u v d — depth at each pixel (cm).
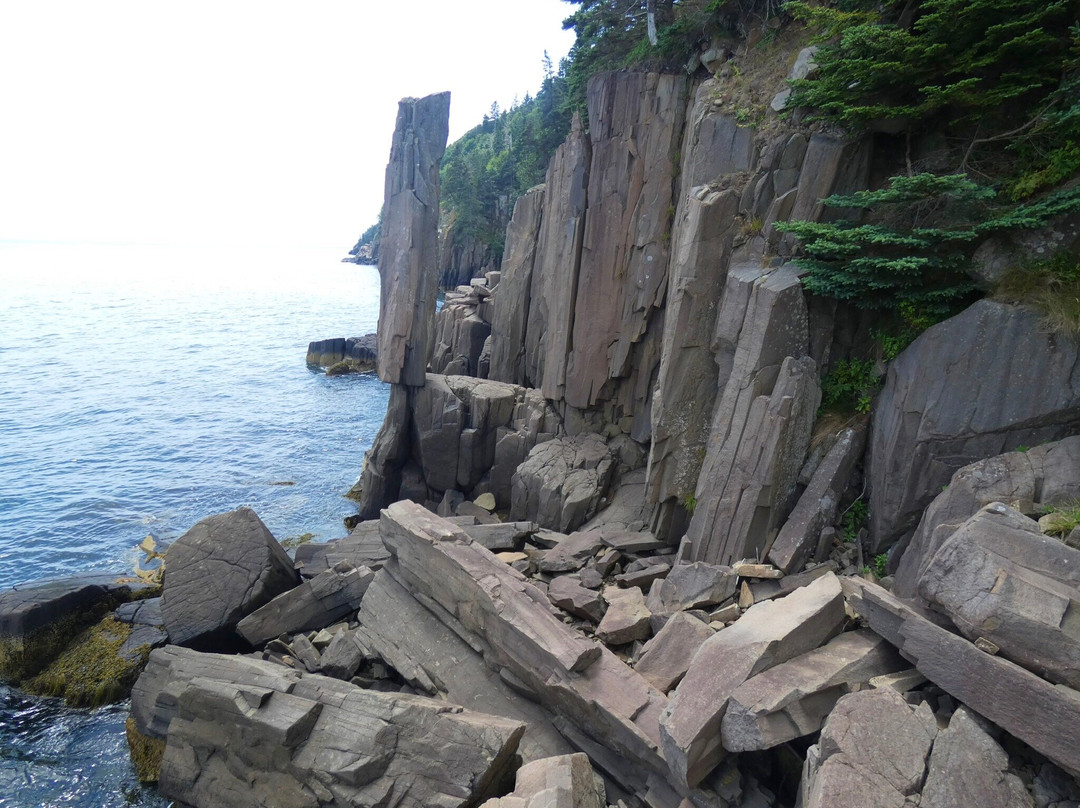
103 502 2988
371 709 1158
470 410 2695
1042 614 764
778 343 1471
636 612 1380
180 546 1864
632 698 1072
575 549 1769
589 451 2322
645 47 2470
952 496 1133
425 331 2705
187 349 7188
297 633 1717
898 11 1545
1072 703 696
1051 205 1175
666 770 990
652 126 2177
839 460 1405
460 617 1409
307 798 1103
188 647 1708
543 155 7212
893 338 1392
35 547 2530
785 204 1597
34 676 1720
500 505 2602
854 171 1516
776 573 1312
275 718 1160
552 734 1193
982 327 1197
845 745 750
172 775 1245
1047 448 1102
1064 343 1115
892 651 964
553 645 1162
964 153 1402
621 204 2253
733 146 1805
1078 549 831
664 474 1756
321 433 4219
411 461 2853
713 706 898
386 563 1686
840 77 1404
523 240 3209
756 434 1439
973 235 1208
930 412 1250
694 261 1688
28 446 3778
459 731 1077
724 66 2003
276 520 2852
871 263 1309
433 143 2655
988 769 716
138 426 4250
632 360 2308
